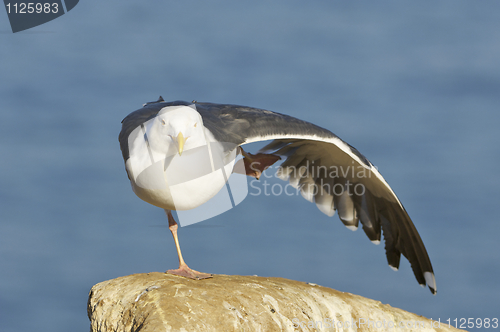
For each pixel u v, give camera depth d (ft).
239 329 31.55
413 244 48.16
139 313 31.94
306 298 37.01
